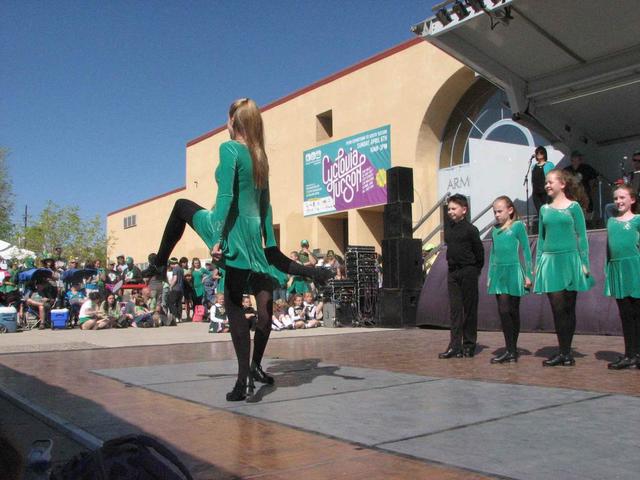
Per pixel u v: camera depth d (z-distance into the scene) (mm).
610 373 4488
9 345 7418
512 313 5309
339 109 18656
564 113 11156
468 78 14922
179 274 13016
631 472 2109
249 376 3594
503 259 5348
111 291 12977
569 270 4840
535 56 9797
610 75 9594
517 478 2062
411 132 16109
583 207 4988
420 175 15914
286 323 10438
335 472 2195
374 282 11359
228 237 3535
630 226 4652
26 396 3777
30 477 1251
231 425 2941
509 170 12875
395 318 10117
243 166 3500
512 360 5266
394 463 2281
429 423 2898
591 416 2992
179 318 13508
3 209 32969
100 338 8617
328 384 4105
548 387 3865
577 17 8570
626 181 9516
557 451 2381
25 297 11555
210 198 25672
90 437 2697
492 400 3447
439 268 10008
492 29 8789
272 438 2688
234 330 3602
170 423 2996
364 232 18016
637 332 4719
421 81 15867
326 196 19016
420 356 5875
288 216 19859
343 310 10969
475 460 2281
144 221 34375
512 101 10594
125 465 1244
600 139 12148
